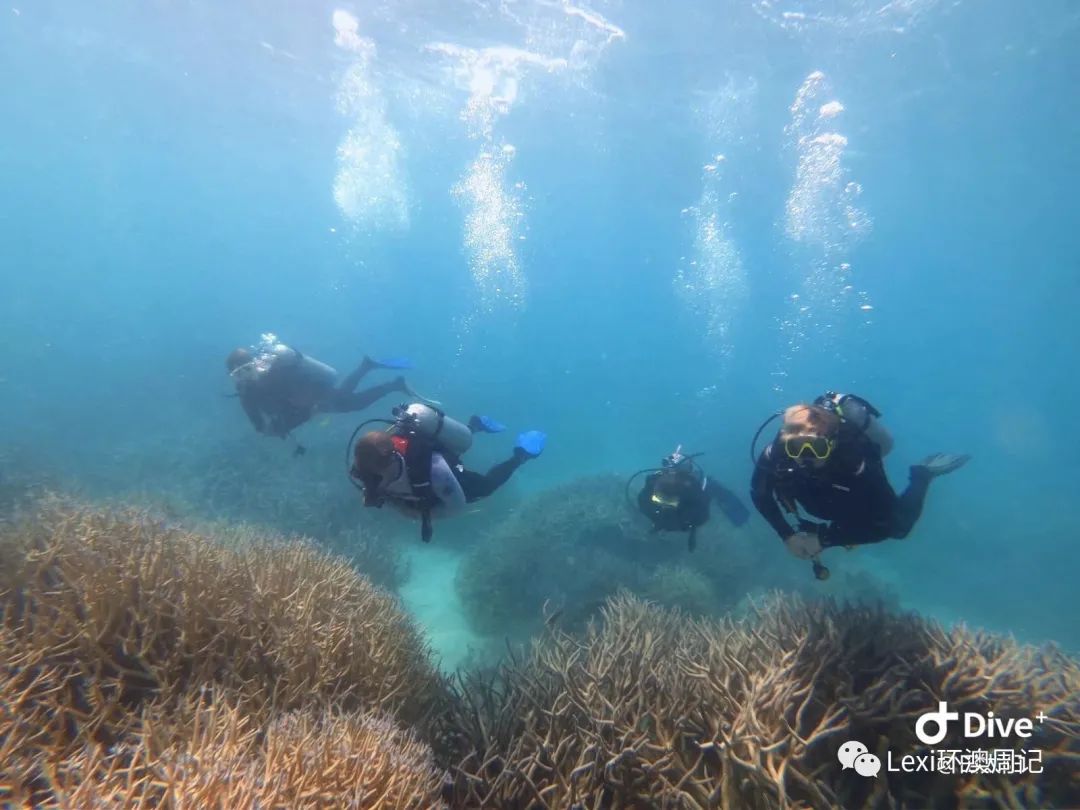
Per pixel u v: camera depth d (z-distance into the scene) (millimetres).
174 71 25703
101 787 2189
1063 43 16547
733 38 16984
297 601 3938
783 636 3965
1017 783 2936
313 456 13750
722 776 2850
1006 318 96250
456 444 4473
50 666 2951
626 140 28031
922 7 15008
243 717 2867
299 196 61188
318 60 22047
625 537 10539
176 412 20922
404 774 2598
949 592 13062
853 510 3664
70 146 48375
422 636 5113
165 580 3584
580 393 36688
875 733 3184
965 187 31781
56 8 20797
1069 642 11016
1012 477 26953
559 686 3695
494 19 17281
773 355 61000
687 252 58250
